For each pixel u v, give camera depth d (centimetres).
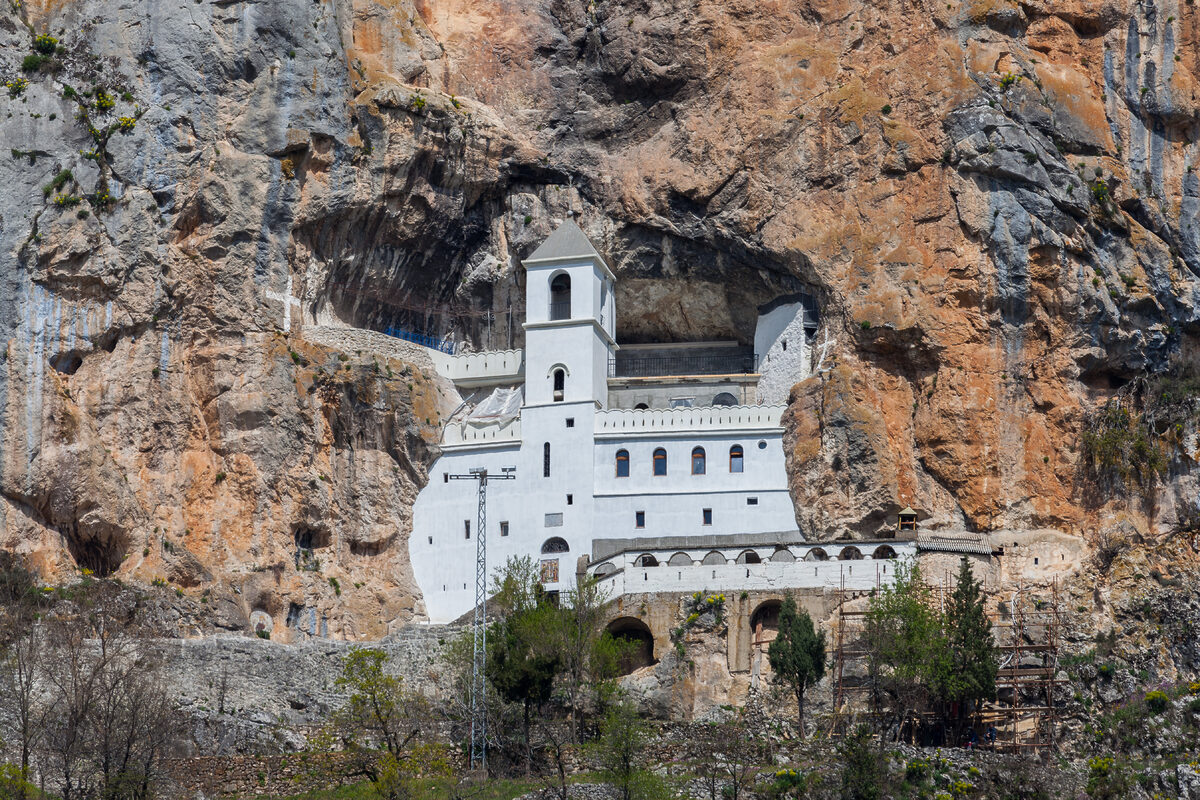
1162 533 10638
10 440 10425
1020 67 11219
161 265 10856
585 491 11250
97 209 10794
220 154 11075
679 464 11250
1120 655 9994
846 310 11119
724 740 9144
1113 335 10925
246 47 11212
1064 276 10831
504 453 11444
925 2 11431
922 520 10756
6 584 9931
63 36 11144
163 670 9588
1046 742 9294
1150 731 9425
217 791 8856
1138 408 10962
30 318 10625
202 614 10406
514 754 9162
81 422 10550
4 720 8850
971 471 10688
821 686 9550
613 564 10675
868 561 10019
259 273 11081
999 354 10838
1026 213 10875
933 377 10900
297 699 9756
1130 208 11262
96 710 8688
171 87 11081
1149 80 11406
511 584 10188
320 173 11300
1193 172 11344
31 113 10875
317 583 10950
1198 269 11219
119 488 10538
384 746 9175
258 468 10862
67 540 10519
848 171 11344
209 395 10925
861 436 10844
